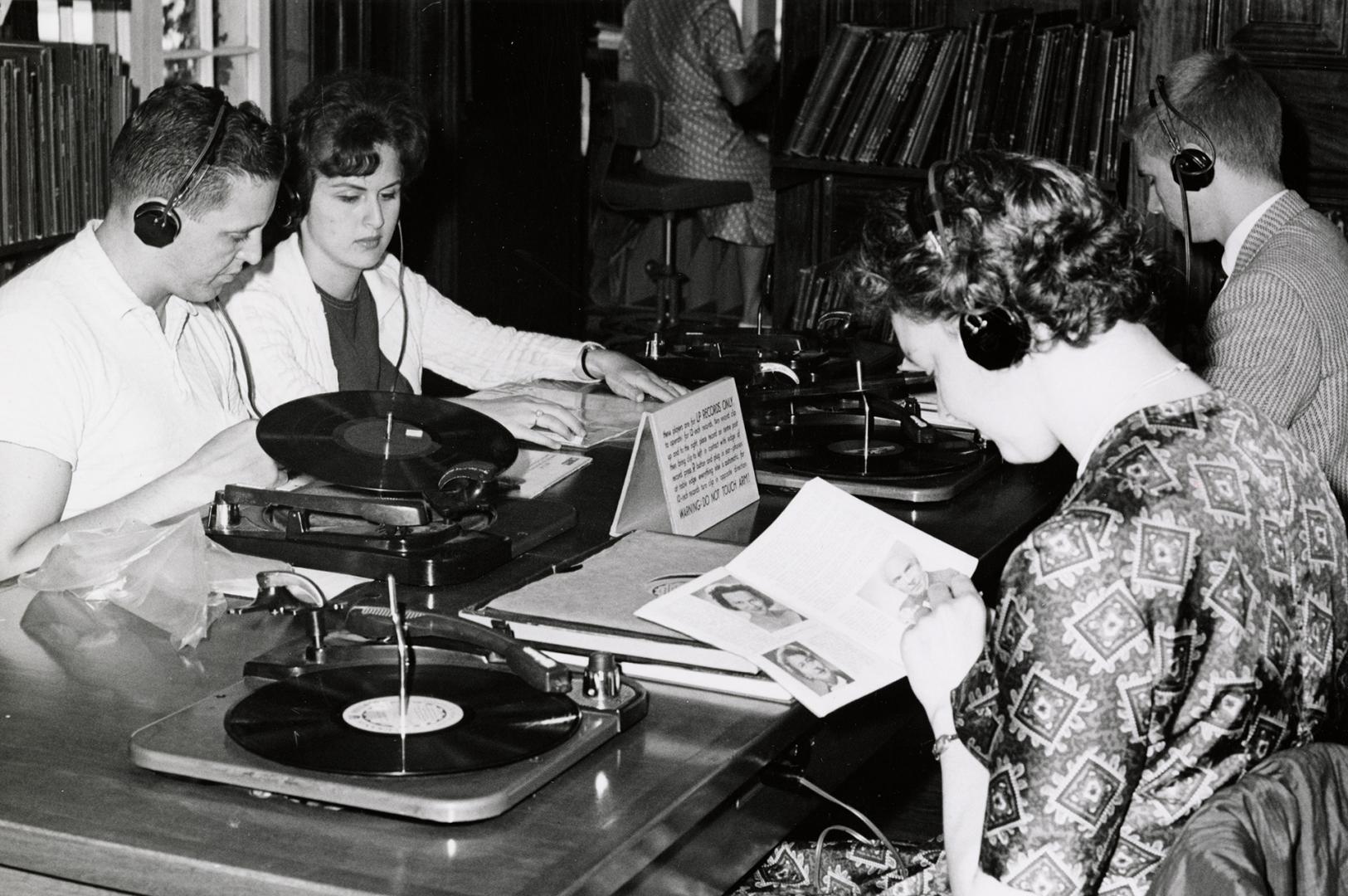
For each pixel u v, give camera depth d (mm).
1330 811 1138
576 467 2369
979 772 1228
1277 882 1069
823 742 1612
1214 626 1123
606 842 1184
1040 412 1262
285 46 4203
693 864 1403
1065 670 1102
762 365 2742
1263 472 1178
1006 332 1212
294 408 2043
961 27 4555
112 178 2051
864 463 2318
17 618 1678
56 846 1179
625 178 5742
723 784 1334
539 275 5281
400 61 4449
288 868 1131
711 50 5773
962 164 1260
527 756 1268
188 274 2082
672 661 1519
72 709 1429
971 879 1184
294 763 1241
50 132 3225
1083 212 1204
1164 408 1195
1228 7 3398
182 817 1211
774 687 1484
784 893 1691
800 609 1651
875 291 1298
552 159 5281
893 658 1569
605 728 1361
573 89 5379
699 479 2078
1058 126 4117
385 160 2582
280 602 1585
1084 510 1139
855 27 4414
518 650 1428
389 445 1989
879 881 1688
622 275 6793
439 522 1873
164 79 3752
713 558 1838
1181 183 2586
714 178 5883
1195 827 1070
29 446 1952
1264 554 1152
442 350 3037
